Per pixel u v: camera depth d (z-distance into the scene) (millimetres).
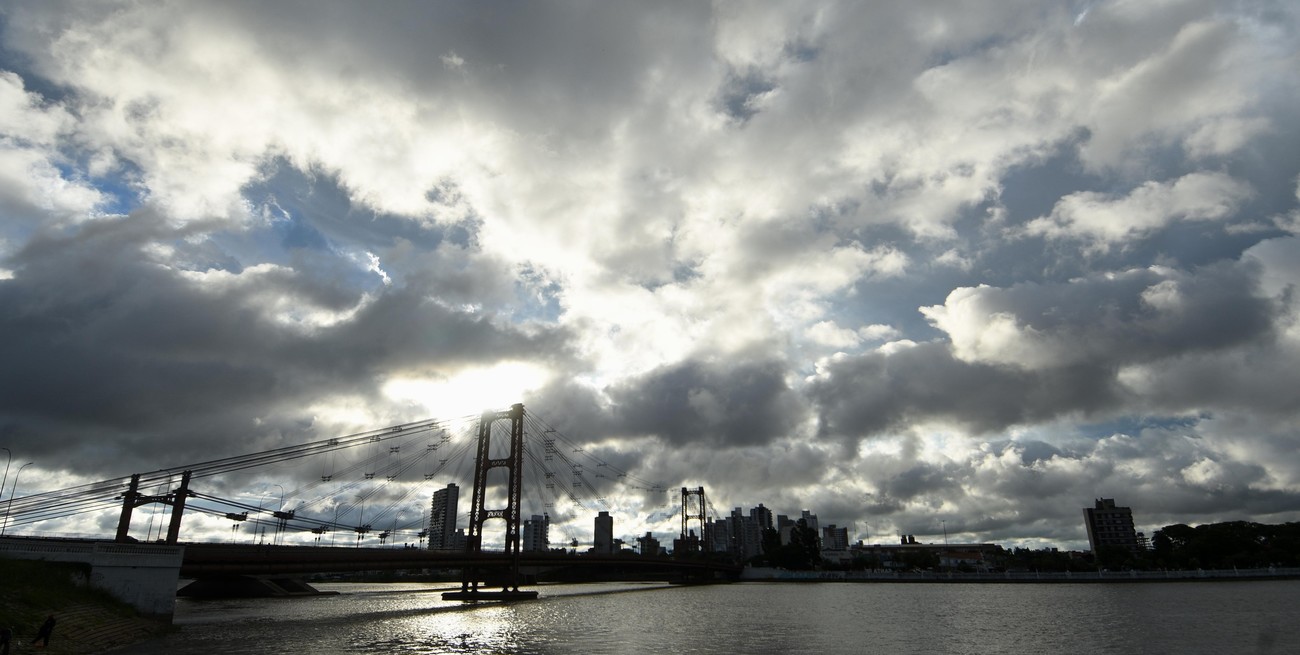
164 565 73000
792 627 85312
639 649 66062
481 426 153250
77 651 52781
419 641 71250
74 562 66562
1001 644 68312
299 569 94438
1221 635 70750
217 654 58156
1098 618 89438
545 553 156875
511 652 64188
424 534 160375
